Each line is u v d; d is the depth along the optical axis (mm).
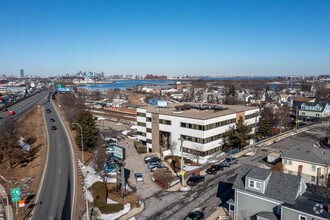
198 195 41406
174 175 50875
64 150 64875
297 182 31078
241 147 67250
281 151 65562
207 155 59656
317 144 72812
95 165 53250
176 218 34406
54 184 44906
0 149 51594
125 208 37250
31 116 108500
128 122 115250
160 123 68250
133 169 55188
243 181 33906
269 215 29750
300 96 175250
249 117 75812
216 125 61969
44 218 33781
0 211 35875
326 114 114250
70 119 88375
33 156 60062
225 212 35562
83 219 33406
